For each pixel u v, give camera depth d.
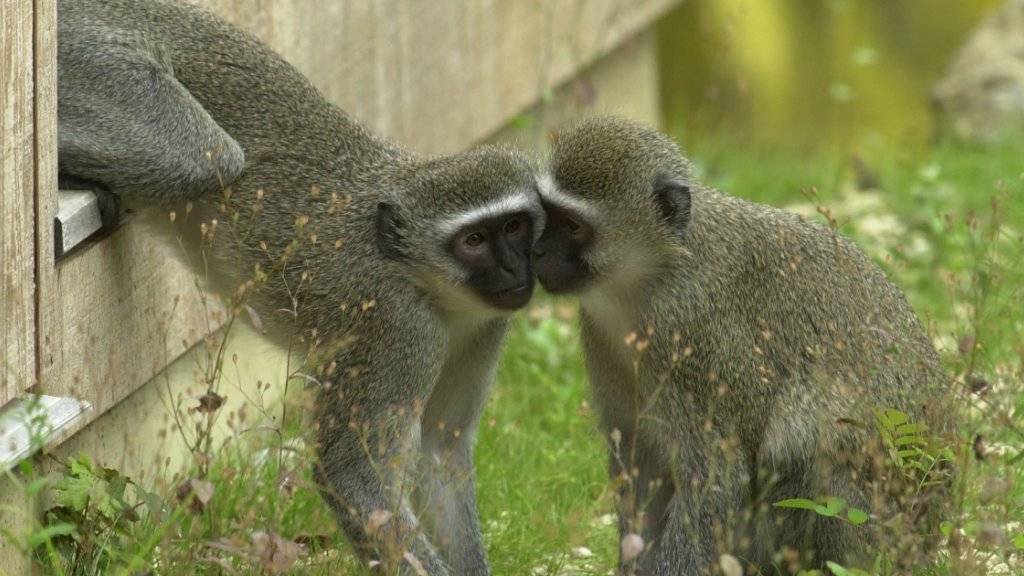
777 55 29.94
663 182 10.29
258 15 12.73
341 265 10.39
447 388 10.95
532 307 16.39
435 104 16.50
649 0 22.20
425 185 10.29
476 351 10.86
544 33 19.25
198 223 10.90
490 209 10.18
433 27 16.34
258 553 8.55
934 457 10.07
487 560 10.77
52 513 9.30
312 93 11.36
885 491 9.59
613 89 21.83
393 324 10.21
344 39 14.35
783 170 22.88
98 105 10.31
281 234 10.68
